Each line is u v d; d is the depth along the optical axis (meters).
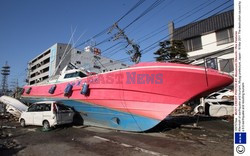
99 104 12.20
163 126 12.34
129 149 7.38
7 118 19.25
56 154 6.95
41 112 12.78
